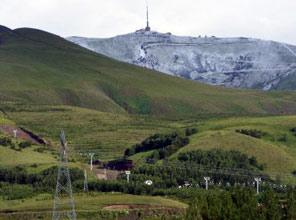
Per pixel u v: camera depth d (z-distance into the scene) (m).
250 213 180.75
